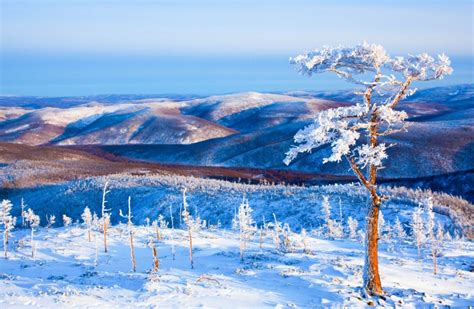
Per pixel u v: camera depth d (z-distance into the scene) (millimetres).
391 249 25266
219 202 45906
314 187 51875
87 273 19859
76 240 30062
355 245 27625
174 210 46719
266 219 40250
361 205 39594
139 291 15625
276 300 14398
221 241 29641
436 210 36094
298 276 17391
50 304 14062
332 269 18422
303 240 26484
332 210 39250
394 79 14188
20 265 23391
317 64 15203
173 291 15438
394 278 17438
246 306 13789
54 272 21156
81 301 14414
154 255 19656
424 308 13750
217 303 14070
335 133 14383
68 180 72312
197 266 21000
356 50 14312
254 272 18547
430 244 27094
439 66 13789
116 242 29281
